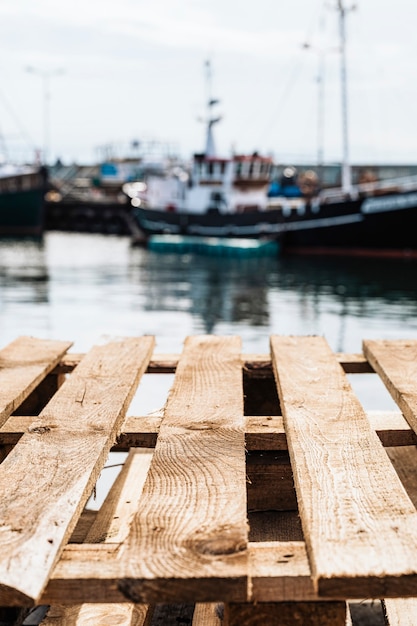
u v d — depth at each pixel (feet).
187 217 127.13
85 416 9.16
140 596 5.58
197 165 129.59
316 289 70.49
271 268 92.22
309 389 10.23
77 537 9.73
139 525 6.29
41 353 12.60
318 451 7.88
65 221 179.11
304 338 13.74
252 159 127.95
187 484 7.16
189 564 5.68
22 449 8.08
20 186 166.91
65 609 7.52
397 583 5.41
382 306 57.62
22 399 10.37
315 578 5.49
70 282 71.72
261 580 5.73
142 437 9.37
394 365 11.52
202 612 8.08
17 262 95.09
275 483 10.02
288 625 5.86
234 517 6.43
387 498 6.73
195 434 8.54
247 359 12.83
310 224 112.27
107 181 224.33
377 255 107.76
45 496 6.91
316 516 6.36
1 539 6.12
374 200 105.70
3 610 7.77
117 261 99.71
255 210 126.11
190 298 61.21
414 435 9.70
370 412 11.09
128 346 13.08
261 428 9.59
